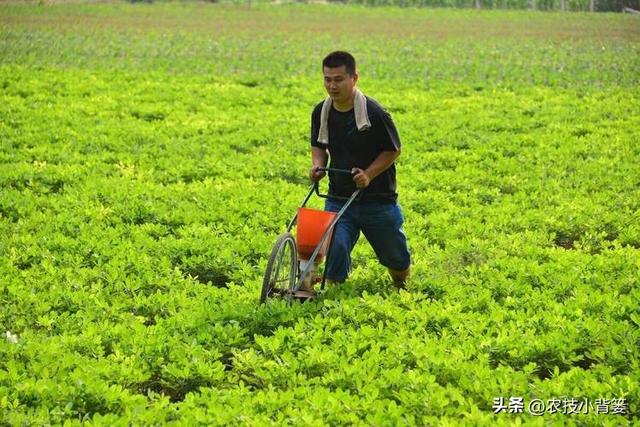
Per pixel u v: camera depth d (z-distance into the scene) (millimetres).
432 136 29312
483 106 36219
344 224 13680
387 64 49156
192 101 35156
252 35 63688
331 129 13336
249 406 10539
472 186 22969
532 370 11664
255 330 13102
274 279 13648
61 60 46625
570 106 36000
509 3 98500
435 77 44875
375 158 13320
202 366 11602
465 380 11148
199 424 10078
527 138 29016
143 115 32531
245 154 26625
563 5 93250
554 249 17531
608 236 19469
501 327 13141
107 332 12672
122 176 23328
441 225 19172
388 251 14062
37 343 11977
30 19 67750
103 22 68688
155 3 90625
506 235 18547
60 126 29266
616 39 64000
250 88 39406
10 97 34125
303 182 23750
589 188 23016
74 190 21203
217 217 19375
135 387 11523
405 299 14086
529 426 9891
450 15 85938
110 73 42125
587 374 11414
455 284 15211
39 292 14328
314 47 57000
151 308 14078
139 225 19188
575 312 13648
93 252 16719
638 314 13844
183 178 23688
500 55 54375
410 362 12102
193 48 54875
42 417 10008
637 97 38406
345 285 14500
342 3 102562
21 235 17719
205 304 13867
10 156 24438
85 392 10664
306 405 10586
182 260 16594
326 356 11844
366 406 10469
